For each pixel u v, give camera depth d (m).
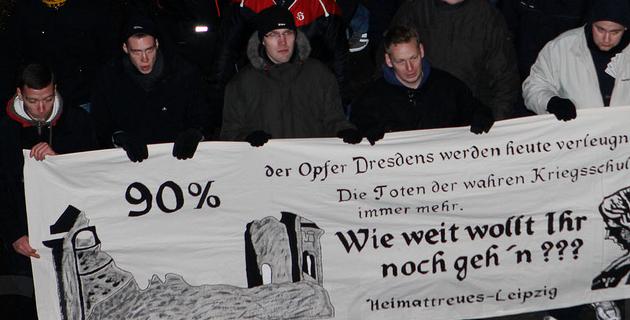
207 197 9.42
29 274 9.87
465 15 10.25
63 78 10.82
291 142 9.37
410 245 9.62
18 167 9.55
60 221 9.35
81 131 9.66
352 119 9.81
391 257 9.63
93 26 10.72
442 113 9.68
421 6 10.36
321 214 9.52
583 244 9.73
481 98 10.53
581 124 9.50
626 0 9.34
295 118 9.78
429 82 9.64
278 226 9.52
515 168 9.54
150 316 9.58
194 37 11.59
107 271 9.48
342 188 9.48
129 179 9.34
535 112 9.94
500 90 10.43
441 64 10.38
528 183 9.58
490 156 9.51
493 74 10.41
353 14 11.61
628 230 9.73
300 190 9.46
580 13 10.81
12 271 9.90
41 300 9.48
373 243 9.59
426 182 9.51
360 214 9.54
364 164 9.45
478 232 9.64
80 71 10.84
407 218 9.57
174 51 9.93
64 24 10.66
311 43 10.80
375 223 9.56
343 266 9.62
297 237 9.55
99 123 9.95
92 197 9.34
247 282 9.59
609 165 9.59
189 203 9.42
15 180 9.58
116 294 9.52
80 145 9.66
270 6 10.30
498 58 10.38
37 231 9.35
